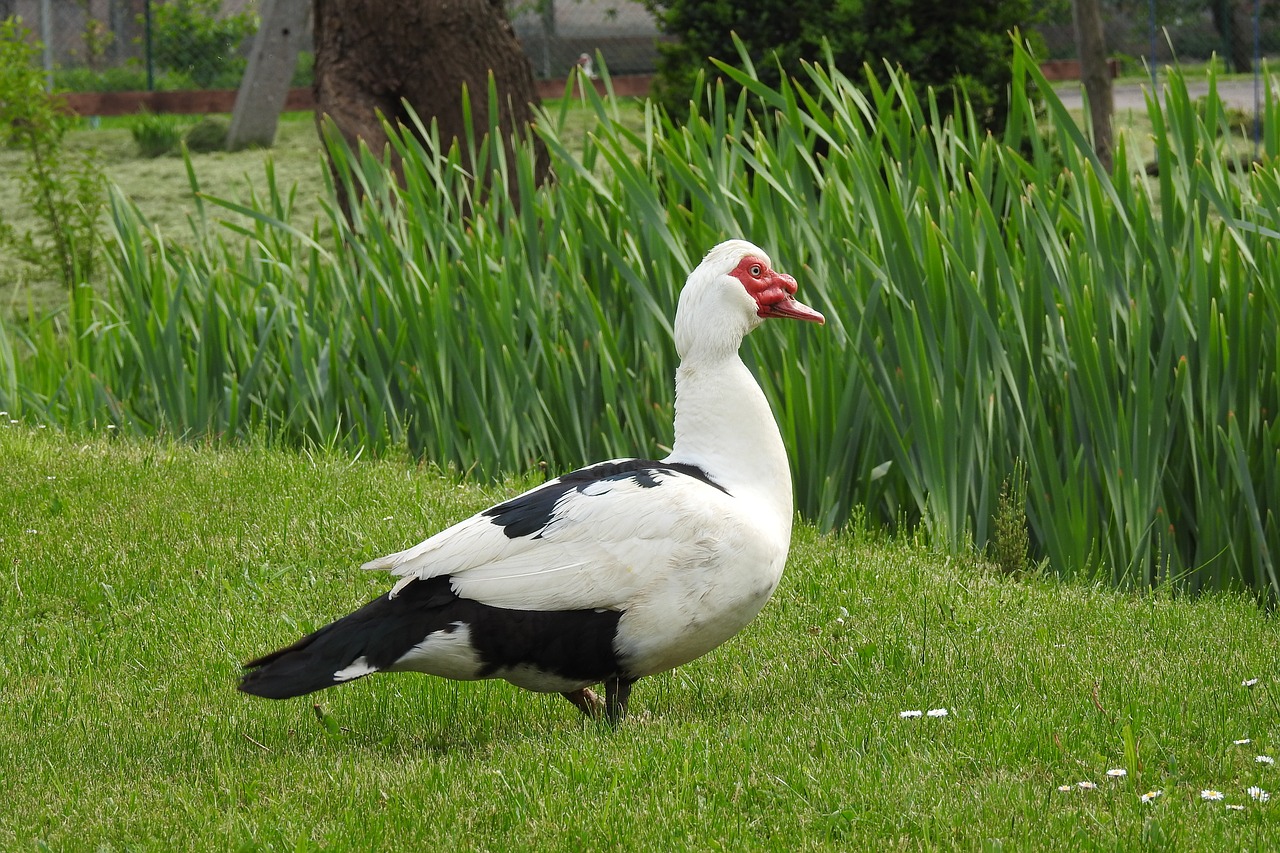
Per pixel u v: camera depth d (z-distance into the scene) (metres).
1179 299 8.29
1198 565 8.41
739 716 5.92
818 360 9.05
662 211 9.12
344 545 8.28
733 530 5.41
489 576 5.25
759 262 5.82
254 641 7.03
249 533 8.41
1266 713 5.66
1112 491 8.30
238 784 5.30
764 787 5.01
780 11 15.97
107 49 40.72
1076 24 16.64
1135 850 4.44
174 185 23.98
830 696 6.23
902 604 7.48
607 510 5.36
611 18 40.56
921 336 8.46
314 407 10.73
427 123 13.08
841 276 8.78
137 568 8.00
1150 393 8.23
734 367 5.81
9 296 18.53
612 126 9.86
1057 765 5.19
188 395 10.98
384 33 12.88
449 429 10.09
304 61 38.78
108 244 11.98
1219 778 5.06
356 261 11.73
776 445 5.82
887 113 9.48
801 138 9.09
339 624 5.24
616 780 5.04
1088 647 6.75
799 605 7.49
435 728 6.05
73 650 7.04
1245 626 7.29
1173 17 38.25
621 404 9.91
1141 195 8.70
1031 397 8.59
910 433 8.81
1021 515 8.53
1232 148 9.09
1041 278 8.58
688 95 16.47
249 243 11.92
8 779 5.48
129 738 5.93
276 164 25.89
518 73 13.27
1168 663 6.46
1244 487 8.15
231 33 36.72
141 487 9.16
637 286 9.20
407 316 10.16
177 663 6.86
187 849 4.73
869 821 4.71
